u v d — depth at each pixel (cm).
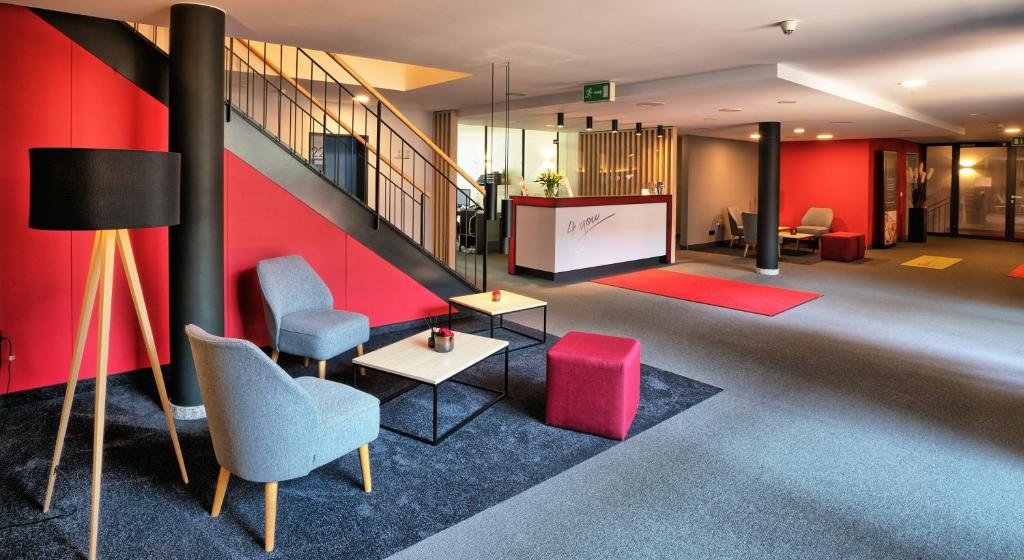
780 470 346
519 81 742
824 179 1516
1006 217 1641
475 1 411
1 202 408
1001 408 443
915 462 358
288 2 408
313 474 336
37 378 430
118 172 262
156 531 279
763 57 600
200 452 360
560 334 641
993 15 452
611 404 381
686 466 350
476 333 636
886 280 1004
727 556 266
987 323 708
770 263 1046
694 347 598
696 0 412
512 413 425
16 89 406
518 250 1024
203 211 393
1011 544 278
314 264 564
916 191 1633
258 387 259
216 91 395
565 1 412
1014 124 1238
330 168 973
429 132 1050
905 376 514
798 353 580
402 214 964
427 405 437
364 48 553
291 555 262
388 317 625
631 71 673
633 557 264
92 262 290
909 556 268
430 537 278
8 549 264
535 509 303
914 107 970
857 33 504
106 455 354
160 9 400
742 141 1552
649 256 1141
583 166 1364
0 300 413
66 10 405
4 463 341
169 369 481
